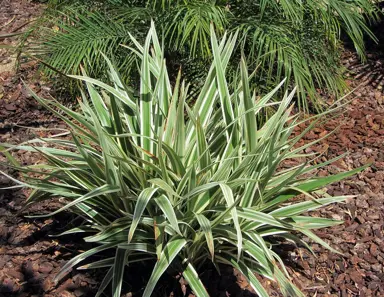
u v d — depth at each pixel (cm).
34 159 332
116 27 370
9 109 382
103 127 249
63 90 393
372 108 395
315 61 376
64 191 241
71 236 272
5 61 430
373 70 440
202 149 225
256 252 219
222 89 242
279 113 236
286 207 239
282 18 369
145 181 229
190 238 228
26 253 262
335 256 273
